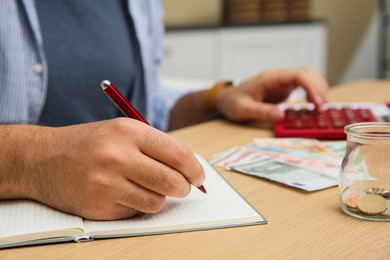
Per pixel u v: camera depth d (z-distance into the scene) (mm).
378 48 3064
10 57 896
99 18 1014
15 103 903
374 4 3021
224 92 950
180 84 1697
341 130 771
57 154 481
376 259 393
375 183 478
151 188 458
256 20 2467
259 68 2439
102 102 1002
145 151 464
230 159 665
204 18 2625
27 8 907
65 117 966
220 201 508
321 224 459
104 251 415
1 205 504
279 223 462
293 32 2465
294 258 395
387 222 461
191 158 470
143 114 1100
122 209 464
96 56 991
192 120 1030
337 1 3096
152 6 1165
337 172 598
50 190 484
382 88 1199
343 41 3131
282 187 561
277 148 712
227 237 434
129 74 1046
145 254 407
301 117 851
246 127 867
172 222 457
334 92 1164
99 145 461
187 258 398
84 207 463
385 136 477
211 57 2332
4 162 507
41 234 426
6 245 421
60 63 950
